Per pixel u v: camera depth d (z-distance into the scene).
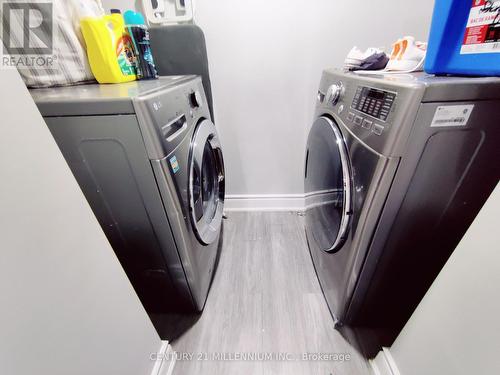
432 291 0.65
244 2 1.34
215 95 1.60
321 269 1.21
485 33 0.59
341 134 0.88
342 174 0.84
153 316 1.20
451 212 0.73
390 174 0.64
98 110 0.66
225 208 2.01
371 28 1.39
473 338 0.52
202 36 1.37
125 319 0.72
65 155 0.72
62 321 0.49
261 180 1.91
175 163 0.79
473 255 0.52
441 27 0.67
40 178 0.45
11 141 0.40
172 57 1.42
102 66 0.99
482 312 0.50
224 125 1.70
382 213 0.71
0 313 0.38
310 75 1.52
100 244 0.62
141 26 1.10
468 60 0.65
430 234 0.78
